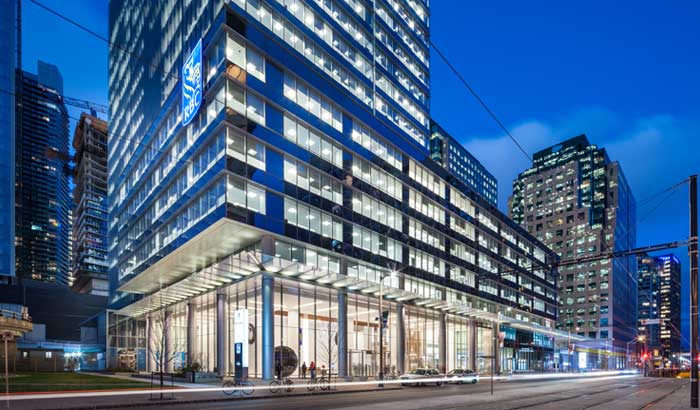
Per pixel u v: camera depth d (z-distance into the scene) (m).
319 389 33.12
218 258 47.78
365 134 54.22
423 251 61.41
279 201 41.69
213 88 40.62
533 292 100.06
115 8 86.12
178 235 45.69
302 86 46.31
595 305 151.50
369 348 52.28
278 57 43.62
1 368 73.88
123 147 70.69
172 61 50.62
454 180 71.50
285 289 44.31
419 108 67.00
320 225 45.69
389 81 60.69
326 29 50.59
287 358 43.38
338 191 48.62
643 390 40.75
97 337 91.00
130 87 69.00
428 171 65.44
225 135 38.41
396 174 58.44
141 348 68.25
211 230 39.66
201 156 42.31
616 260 157.50
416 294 53.34
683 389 43.72
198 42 43.53
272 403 24.17
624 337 162.75
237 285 44.66
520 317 93.31
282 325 43.47
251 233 40.25
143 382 38.78
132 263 60.03
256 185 39.88
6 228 118.94
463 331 72.12
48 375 54.56
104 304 107.31
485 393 32.34
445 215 68.38
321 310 47.41
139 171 60.16
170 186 49.06
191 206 43.53
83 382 38.78
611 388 42.88
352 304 51.34
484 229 80.06
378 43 59.44
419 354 60.03
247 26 41.25
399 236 57.06
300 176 44.28
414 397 28.31
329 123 48.94
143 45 63.19
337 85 50.62
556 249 168.75
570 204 169.62
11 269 118.25
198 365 47.31
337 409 21.16
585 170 174.12
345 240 48.38
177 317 58.34
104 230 168.12
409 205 60.12
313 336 46.22
